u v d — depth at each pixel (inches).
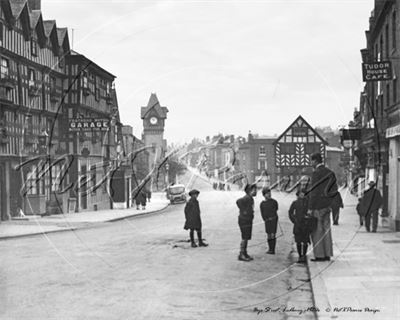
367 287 255.4
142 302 232.4
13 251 393.4
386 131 565.6
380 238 455.2
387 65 549.6
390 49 593.6
